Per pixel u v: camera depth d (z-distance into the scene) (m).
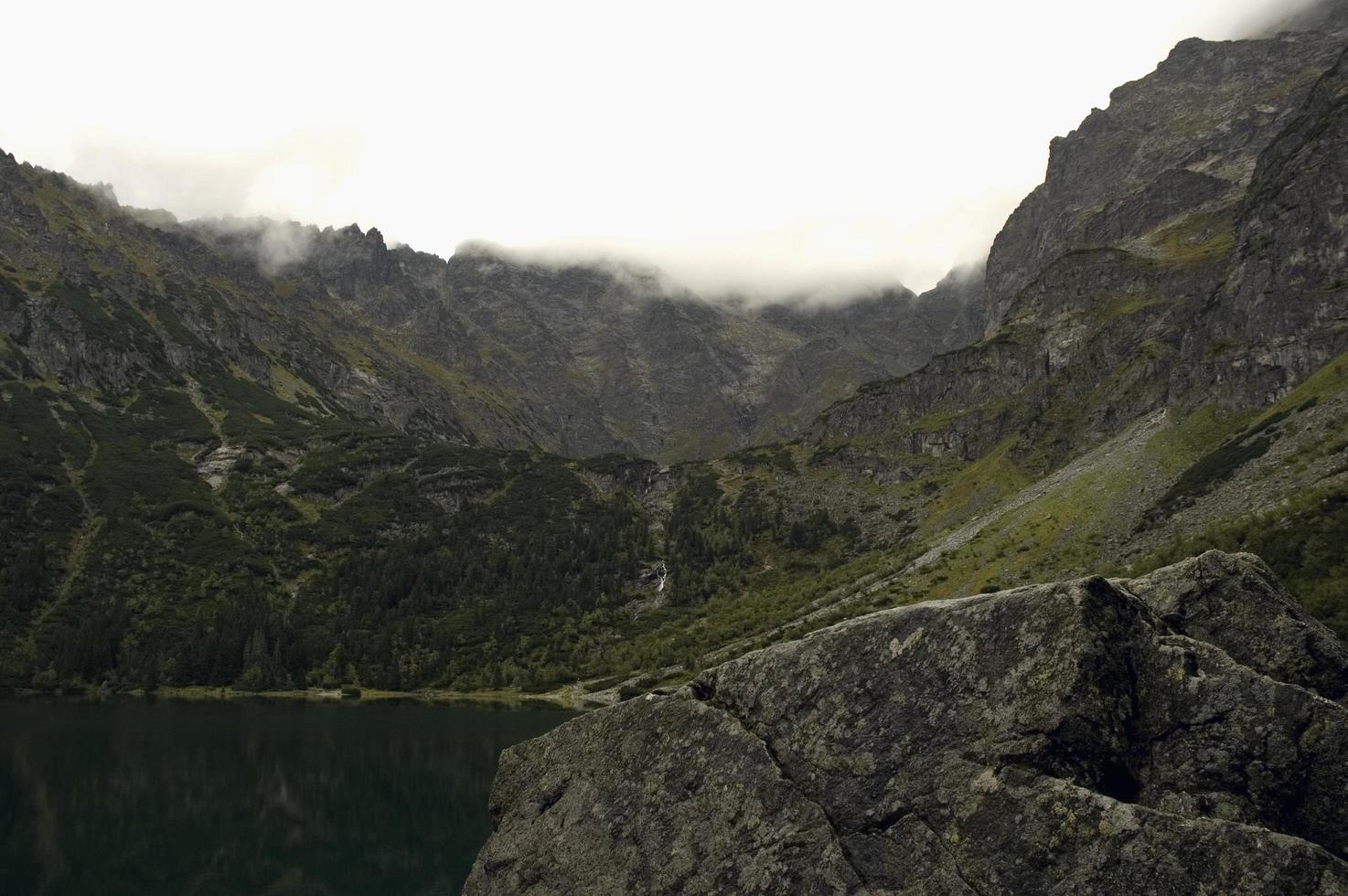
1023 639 11.99
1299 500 84.69
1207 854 9.65
